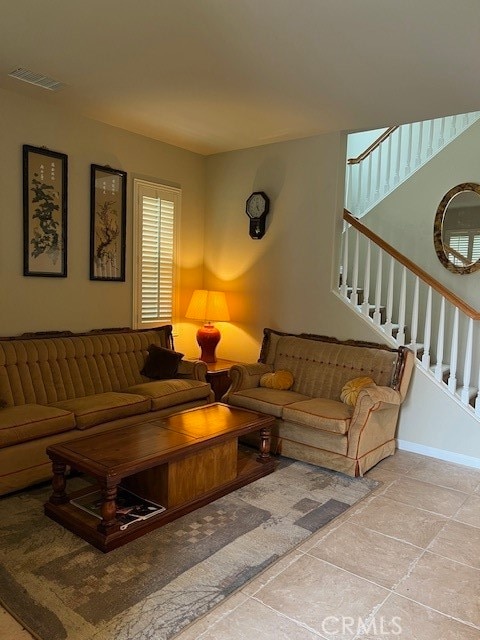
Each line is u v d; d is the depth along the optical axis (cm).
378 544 259
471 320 381
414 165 512
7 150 370
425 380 401
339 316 450
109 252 451
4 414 309
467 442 382
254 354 516
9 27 266
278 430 386
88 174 428
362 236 537
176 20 254
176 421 328
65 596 206
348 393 383
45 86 355
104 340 426
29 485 306
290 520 281
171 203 509
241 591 214
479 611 208
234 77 327
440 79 316
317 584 222
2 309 377
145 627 189
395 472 363
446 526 282
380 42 270
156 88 352
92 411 338
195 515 284
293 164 475
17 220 381
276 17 247
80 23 261
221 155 533
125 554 239
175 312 527
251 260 514
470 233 471
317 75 318
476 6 230
